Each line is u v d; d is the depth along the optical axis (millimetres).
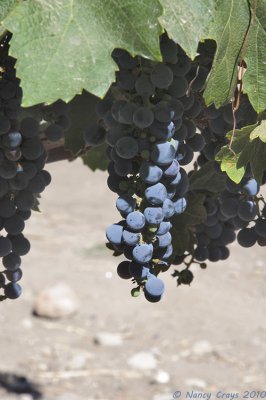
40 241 4039
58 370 2686
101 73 711
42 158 890
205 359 2809
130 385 2578
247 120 863
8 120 833
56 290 3232
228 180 883
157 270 808
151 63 766
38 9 714
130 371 2688
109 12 720
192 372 2688
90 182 5113
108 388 2549
